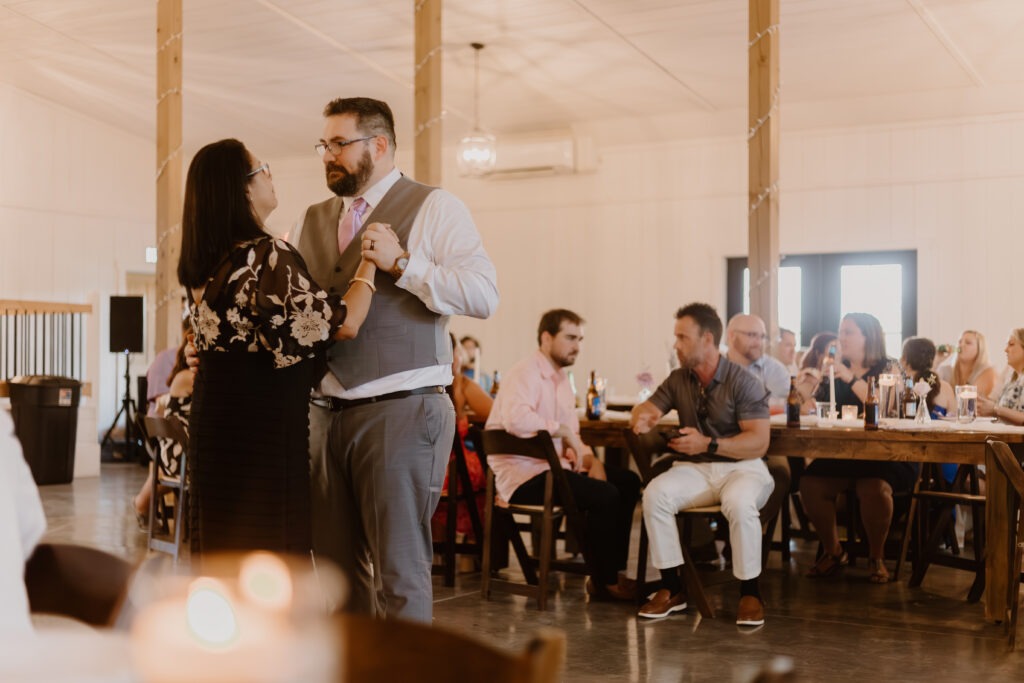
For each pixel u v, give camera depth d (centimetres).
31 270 1188
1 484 133
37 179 1195
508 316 1218
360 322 261
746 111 1084
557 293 1193
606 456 758
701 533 540
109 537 657
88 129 1248
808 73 973
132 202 1303
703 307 471
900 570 542
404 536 275
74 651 111
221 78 1055
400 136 1216
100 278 1263
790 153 1080
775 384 619
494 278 284
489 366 1227
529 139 1177
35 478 960
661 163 1141
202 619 103
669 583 461
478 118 1136
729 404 465
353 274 284
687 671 368
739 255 1107
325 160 290
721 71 980
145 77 1102
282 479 249
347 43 953
